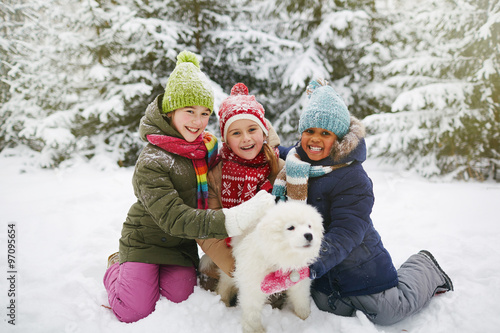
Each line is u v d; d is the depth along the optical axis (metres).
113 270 2.04
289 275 1.61
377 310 1.75
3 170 7.14
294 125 8.62
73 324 1.71
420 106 6.02
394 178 5.77
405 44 7.88
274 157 2.13
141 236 1.97
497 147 6.30
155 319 1.76
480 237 2.95
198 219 1.67
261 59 8.41
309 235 1.44
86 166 7.40
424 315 1.86
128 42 7.91
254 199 1.66
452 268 2.33
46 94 8.31
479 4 6.36
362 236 1.74
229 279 1.92
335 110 1.85
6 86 9.11
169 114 2.01
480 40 6.00
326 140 1.88
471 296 1.96
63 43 7.60
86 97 8.33
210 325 1.74
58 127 7.65
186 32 7.93
